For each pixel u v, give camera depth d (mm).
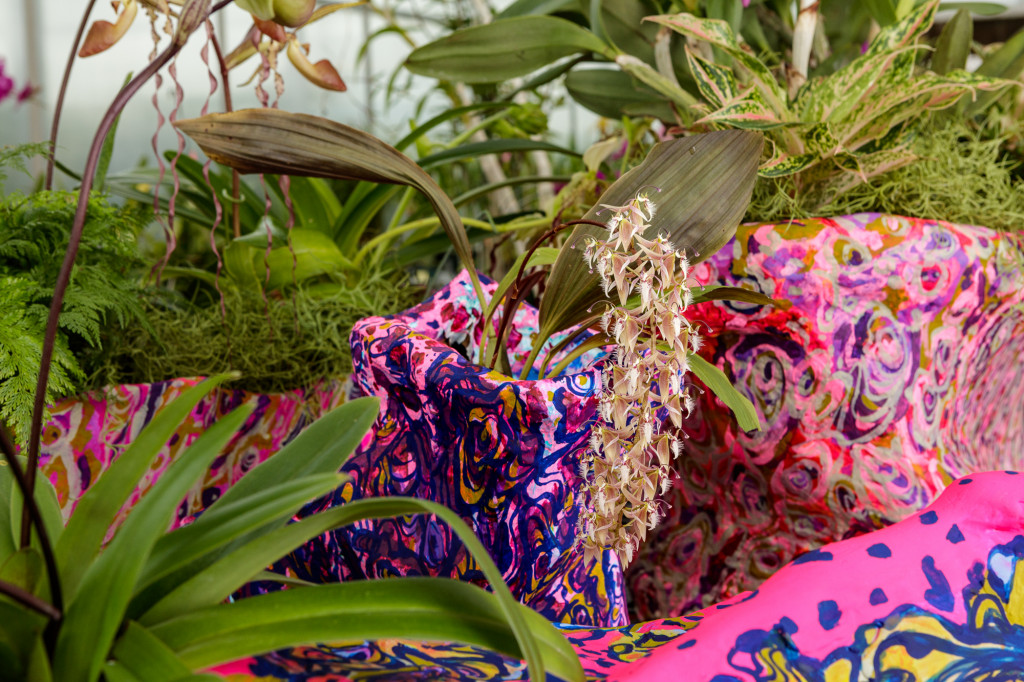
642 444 533
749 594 505
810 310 874
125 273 969
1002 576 447
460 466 650
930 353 918
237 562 413
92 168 438
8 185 1218
